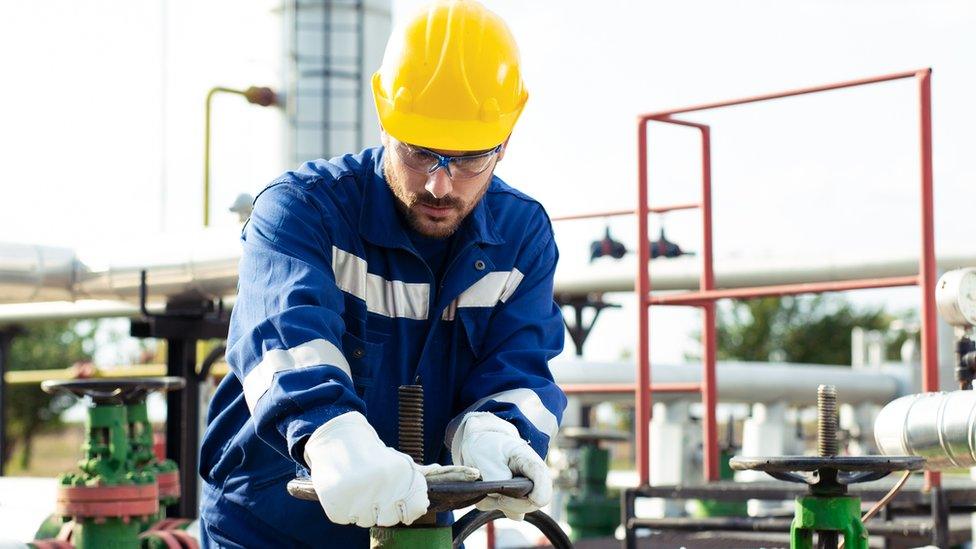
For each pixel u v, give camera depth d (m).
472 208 2.59
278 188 2.60
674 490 4.55
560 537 2.77
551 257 2.87
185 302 5.36
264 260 2.50
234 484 2.79
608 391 5.55
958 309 3.59
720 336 26.59
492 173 2.59
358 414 2.23
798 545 2.66
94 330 26.30
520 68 2.61
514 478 2.28
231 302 5.78
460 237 2.70
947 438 3.12
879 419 3.29
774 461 2.58
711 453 4.97
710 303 4.97
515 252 2.77
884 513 4.32
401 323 2.69
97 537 3.61
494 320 2.75
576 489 7.53
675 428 8.09
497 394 2.60
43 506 5.33
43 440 32.31
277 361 2.30
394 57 2.55
